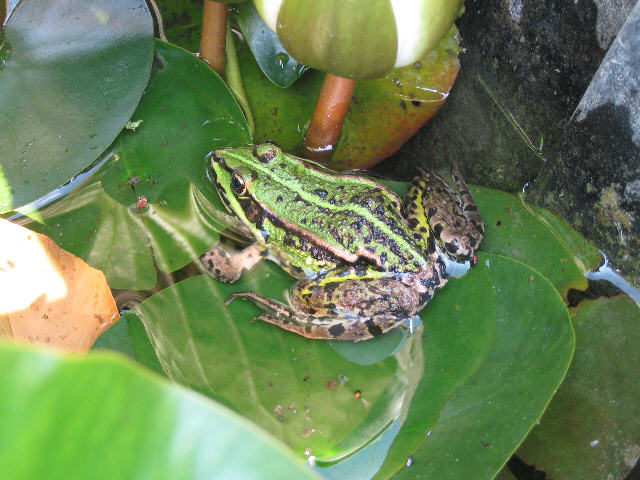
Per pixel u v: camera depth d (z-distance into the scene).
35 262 0.26
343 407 0.24
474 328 0.25
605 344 0.25
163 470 0.12
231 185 0.28
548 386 0.24
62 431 0.12
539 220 0.27
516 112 0.28
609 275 0.25
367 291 0.26
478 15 0.29
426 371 0.25
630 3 0.23
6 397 0.12
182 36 0.30
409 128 0.29
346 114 0.29
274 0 0.23
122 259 0.26
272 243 0.28
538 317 0.25
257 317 0.26
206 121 0.28
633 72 0.23
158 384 0.13
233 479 0.12
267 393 0.25
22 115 0.26
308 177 0.28
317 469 0.23
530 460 0.24
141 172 0.27
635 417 0.24
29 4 0.26
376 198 0.28
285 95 0.29
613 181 0.25
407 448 0.24
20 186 0.26
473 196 0.28
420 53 0.24
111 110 0.27
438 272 0.27
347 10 0.23
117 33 0.27
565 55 0.26
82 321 0.25
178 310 0.26
